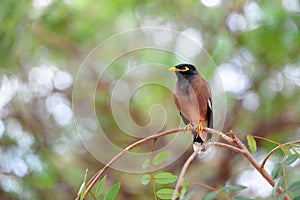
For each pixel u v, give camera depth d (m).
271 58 13.50
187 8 13.86
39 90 13.09
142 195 11.70
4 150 12.26
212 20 13.73
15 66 12.93
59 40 13.09
